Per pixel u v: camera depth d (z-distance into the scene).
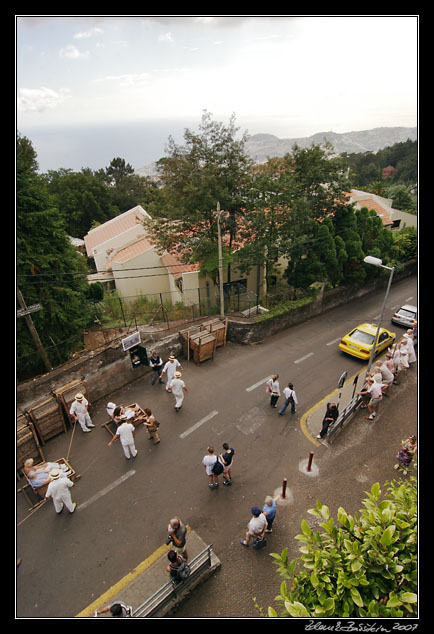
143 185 61.72
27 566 7.42
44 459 9.94
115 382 12.84
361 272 20.89
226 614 6.66
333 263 19.56
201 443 10.59
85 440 10.67
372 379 11.70
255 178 17.59
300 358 15.39
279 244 18.44
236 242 20.14
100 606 6.67
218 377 13.84
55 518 8.41
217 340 15.78
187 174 16.95
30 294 12.00
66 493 8.23
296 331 18.08
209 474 8.76
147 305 20.44
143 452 10.25
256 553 7.66
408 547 4.15
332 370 14.50
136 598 6.59
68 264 13.60
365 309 21.19
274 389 11.60
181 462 9.93
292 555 7.62
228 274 20.64
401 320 18.70
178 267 21.67
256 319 16.75
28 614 6.57
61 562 7.50
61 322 12.98
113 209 47.38
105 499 8.88
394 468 9.75
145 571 7.07
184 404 12.22
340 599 3.90
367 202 30.97
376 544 4.12
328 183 20.36
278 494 9.00
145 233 28.02
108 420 11.47
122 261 23.53
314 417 11.70
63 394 10.77
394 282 25.50
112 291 23.78
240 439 10.75
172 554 6.12
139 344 13.26
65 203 43.03
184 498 8.89
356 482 9.34
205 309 19.02
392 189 47.06
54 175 49.28
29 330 11.28
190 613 6.68
